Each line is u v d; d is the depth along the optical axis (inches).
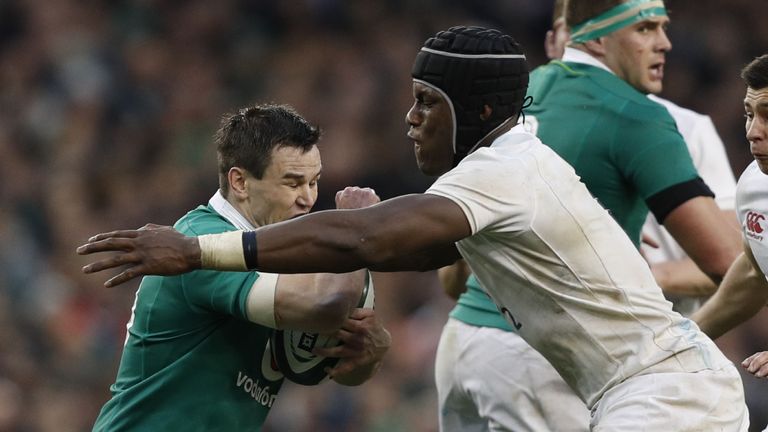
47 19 2241.6
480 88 641.0
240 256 577.9
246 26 2210.9
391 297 1665.8
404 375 1556.3
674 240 854.5
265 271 584.7
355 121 1967.3
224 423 660.7
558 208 621.9
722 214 794.8
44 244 1868.8
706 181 896.9
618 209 809.5
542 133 814.5
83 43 2193.7
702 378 634.8
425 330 1594.5
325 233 579.8
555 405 780.6
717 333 754.8
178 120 2066.9
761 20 2096.5
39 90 2138.3
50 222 1902.1
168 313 653.3
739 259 727.1
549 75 835.4
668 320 642.8
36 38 2224.4
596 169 800.3
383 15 2176.4
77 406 1507.1
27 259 1770.4
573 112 810.8
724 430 633.0
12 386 1499.8
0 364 1515.7
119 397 663.1
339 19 2186.3
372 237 580.7
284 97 2078.0
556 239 622.5
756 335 1457.9
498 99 644.7
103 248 574.2
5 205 1913.1
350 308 644.1
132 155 2006.6
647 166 789.2
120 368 675.4
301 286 634.2
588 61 828.6
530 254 624.4
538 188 618.8
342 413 1497.3
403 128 1956.2
